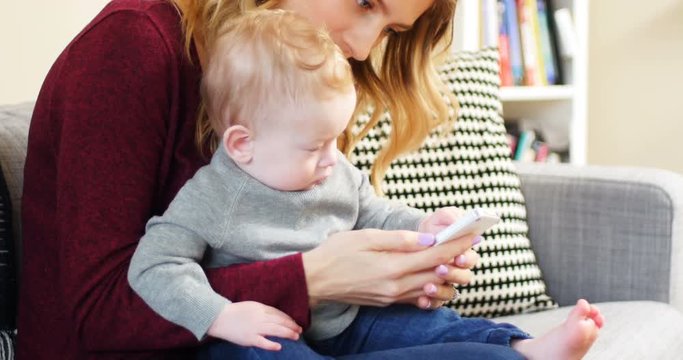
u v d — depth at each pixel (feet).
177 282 3.09
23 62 5.85
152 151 3.30
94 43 3.29
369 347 3.57
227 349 3.24
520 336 3.33
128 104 3.22
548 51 8.02
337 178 3.66
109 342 3.21
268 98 3.28
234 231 3.31
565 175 5.46
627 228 5.17
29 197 3.57
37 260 3.55
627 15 9.29
